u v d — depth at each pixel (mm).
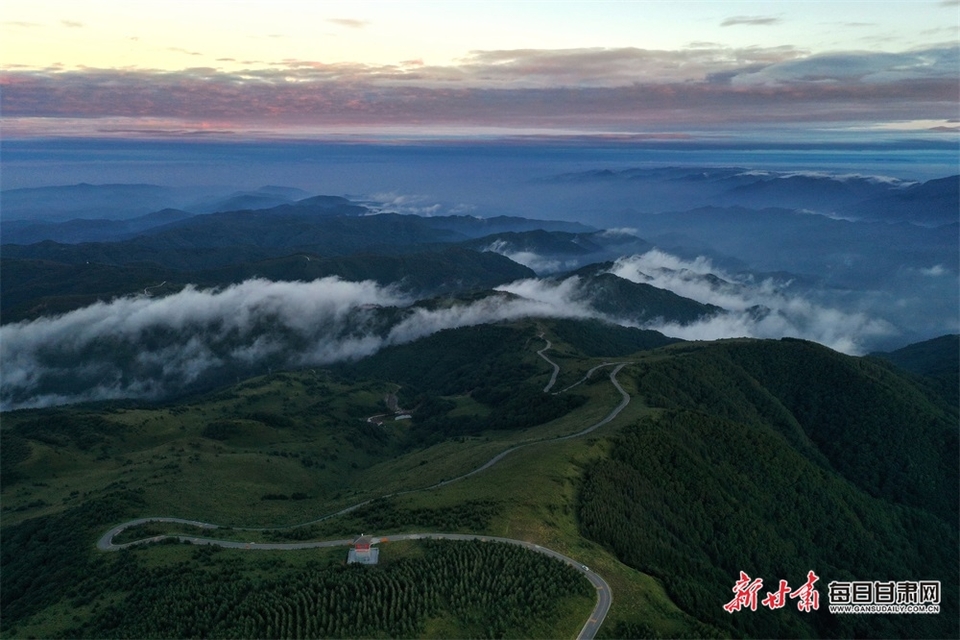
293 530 147625
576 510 143750
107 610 112438
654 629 104812
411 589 105625
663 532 148375
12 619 122750
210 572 120000
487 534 128000
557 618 103062
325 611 101500
